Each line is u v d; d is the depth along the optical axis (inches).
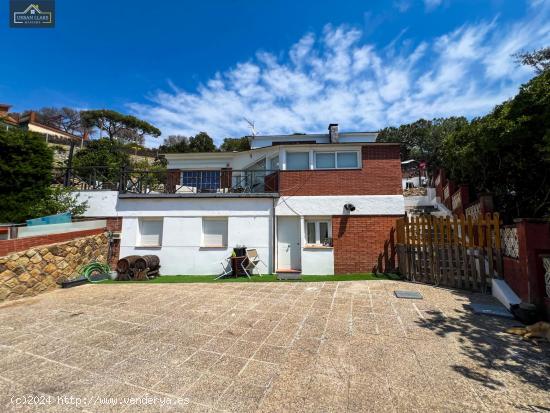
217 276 402.6
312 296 271.9
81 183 481.4
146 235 436.1
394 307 227.6
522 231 209.0
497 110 341.7
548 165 297.1
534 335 162.4
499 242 255.0
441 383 119.4
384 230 403.5
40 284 311.4
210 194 425.4
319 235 423.5
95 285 347.3
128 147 1396.4
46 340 175.6
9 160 380.2
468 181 433.1
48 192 411.5
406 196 820.0
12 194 378.6
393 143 414.6
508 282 239.6
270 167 492.4
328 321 200.7
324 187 420.2
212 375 130.3
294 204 421.1
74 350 160.7
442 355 145.0
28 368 140.6
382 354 147.8
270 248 417.1
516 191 352.8
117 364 143.1
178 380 126.6
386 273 386.6
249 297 274.1
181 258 421.1
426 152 1477.6
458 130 502.3
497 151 320.8
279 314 219.9
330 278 365.1
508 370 129.3
